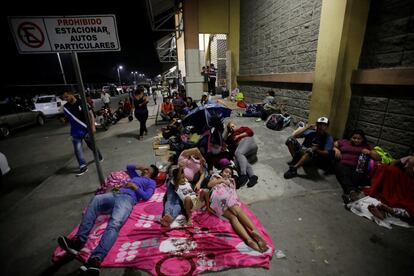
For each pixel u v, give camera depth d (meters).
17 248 2.64
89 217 2.57
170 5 12.95
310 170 4.16
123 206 2.71
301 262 2.24
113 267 2.24
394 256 2.30
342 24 4.56
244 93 11.38
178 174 3.01
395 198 2.93
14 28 2.84
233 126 4.75
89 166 5.08
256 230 2.50
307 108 6.20
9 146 8.09
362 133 3.75
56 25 2.91
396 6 3.90
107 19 2.98
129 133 7.96
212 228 2.71
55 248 2.62
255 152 4.54
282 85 7.54
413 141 3.68
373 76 4.21
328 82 5.07
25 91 25.94
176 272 2.13
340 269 2.16
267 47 8.47
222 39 16.52
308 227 2.74
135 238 2.60
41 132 10.46
